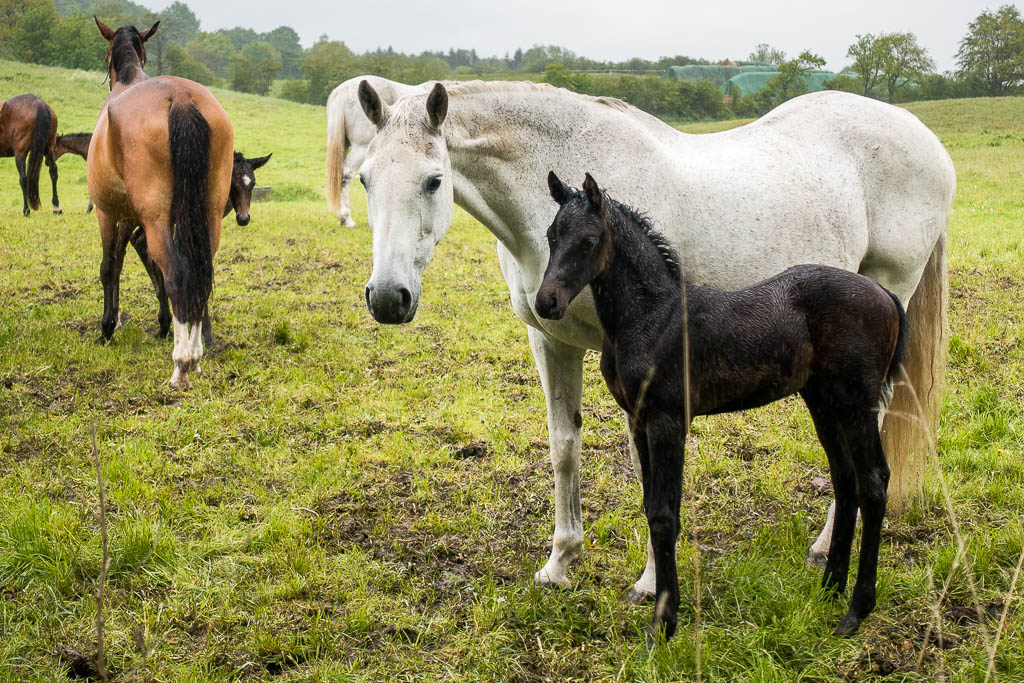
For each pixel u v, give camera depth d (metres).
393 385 6.00
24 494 4.21
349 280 9.44
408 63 96.81
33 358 6.43
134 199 5.93
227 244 11.48
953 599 3.24
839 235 3.53
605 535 3.93
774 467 4.55
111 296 6.91
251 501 4.33
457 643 3.13
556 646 3.10
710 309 2.81
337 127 12.29
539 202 3.29
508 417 5.37
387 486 4.47
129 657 3.06
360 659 3.06
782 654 2.97
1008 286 8.23
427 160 3.03
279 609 3.37
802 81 57.75
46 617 3.27
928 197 3.68
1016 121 31.64
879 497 2.92
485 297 8.45
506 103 3.26
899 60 56.84
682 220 3.32
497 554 3.81
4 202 16.59
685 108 55.56
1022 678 2.75
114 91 7.32
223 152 6.26
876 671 2.86
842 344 2.83
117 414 5.43
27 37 77.12
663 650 2.89
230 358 6.61
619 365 2.86
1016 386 5.48
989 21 64.62
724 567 3.45
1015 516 3.81
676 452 2.80
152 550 3.70
